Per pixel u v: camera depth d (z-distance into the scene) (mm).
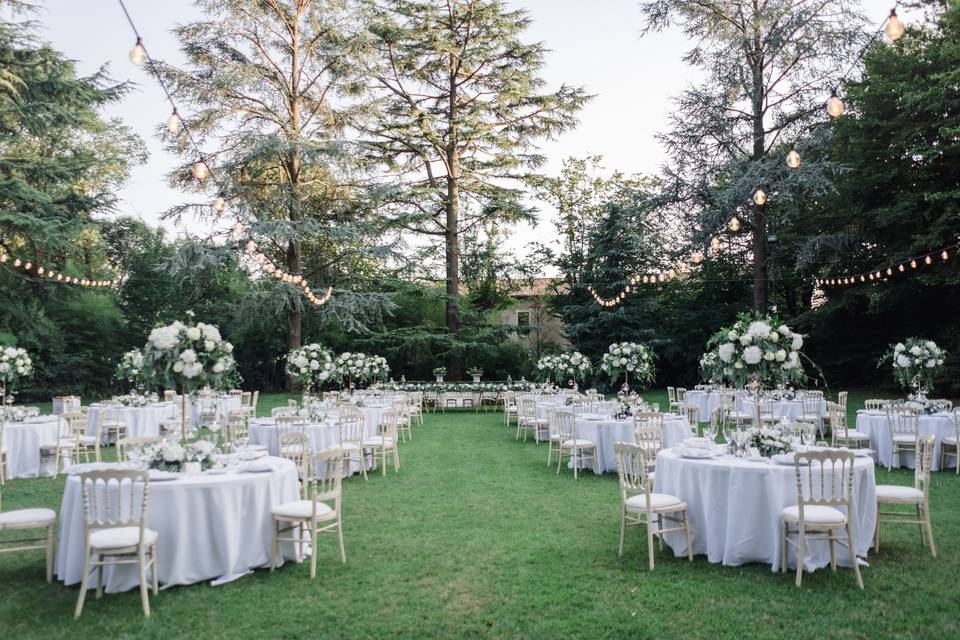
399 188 26219
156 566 5277
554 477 10359
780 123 23172
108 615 4910
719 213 22766
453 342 26719
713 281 30703
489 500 8711
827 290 25344
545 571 5848
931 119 19984
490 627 4680
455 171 28094
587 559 6180
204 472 5965
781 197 20844
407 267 27266
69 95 21188
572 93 26781
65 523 5598
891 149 20766
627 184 33188
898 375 12516
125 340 28719
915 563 5922
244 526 5793
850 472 5461
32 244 20984
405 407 15305
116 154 31125
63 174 21297
